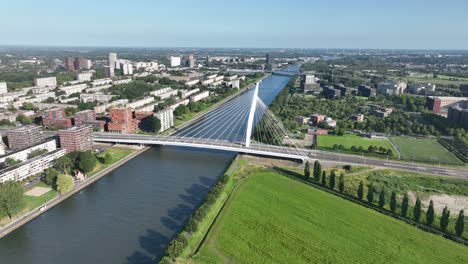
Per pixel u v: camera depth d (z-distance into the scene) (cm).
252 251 15225
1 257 15550
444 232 16725
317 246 15612
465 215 18775
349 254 15050
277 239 16150
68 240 16800
